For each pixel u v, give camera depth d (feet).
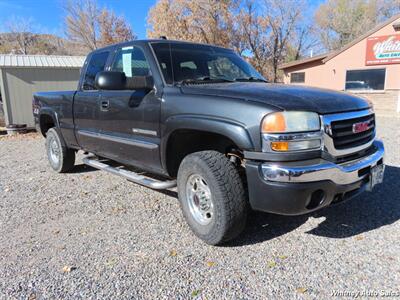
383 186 15.67
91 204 14.47
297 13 101.81
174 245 10.69
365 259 9.66
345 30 133.49
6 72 40.73
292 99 9.41
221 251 10.27
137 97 12.41
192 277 8.96
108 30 126.72
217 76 13.15
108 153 14.96
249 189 9.37
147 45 12.73
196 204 11.06
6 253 10.37
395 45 53.83
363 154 10.50
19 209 14.05
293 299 8.04
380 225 11.72
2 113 48.55
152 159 12.26
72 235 11.53
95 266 9.56
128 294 8.32
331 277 8.85
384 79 55.83
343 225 11.80
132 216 13.07
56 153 19.69
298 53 113.09
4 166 22.54
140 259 9.89
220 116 9.70
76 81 44.68
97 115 14.83
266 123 8.89
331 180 9.20
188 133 11.15
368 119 10.75
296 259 9.73
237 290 8.41
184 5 89.20
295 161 8.91
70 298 8.20
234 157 10.64
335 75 61.87
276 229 11.60
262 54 102.58
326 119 9.22
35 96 20.79
